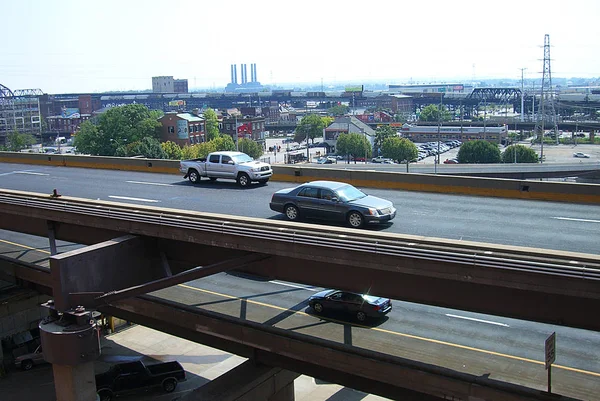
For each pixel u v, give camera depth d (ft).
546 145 554.05
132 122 395.75
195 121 457.68
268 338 57.88
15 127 654.94
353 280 48.93
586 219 71.36
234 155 105.09
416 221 72.02
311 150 596.70
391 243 44.29
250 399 65.05
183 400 61.82
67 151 582.35
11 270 77.92
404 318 62.64
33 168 144.36
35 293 110.11
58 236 69.46
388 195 90.89
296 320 63.10
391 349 54.75
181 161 111.24
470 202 83.87
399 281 46.75
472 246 41.83
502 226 68.54
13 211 70.38
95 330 52.75
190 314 63.26
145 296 67.51
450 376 47.88
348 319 63.00
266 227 50.42
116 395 98.27
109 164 138.00
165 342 120.98
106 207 60.80
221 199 90.27
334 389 94.22
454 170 284.00
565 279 38.01
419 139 634.02
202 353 115.34
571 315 40.09
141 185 108.17
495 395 45.70
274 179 109.60
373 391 56.54
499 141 582.76
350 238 46.01
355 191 71.20
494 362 51.13
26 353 115.03
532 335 56.90
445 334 57.88
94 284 54.80
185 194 95.96
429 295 45.55
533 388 45.83
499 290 42.45
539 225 68.69
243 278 79.87
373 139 554.46
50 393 101.55
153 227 57.31
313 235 47.91
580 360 50.83
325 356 54.34
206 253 57.52
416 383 49.52
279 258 52.42
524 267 39.06
